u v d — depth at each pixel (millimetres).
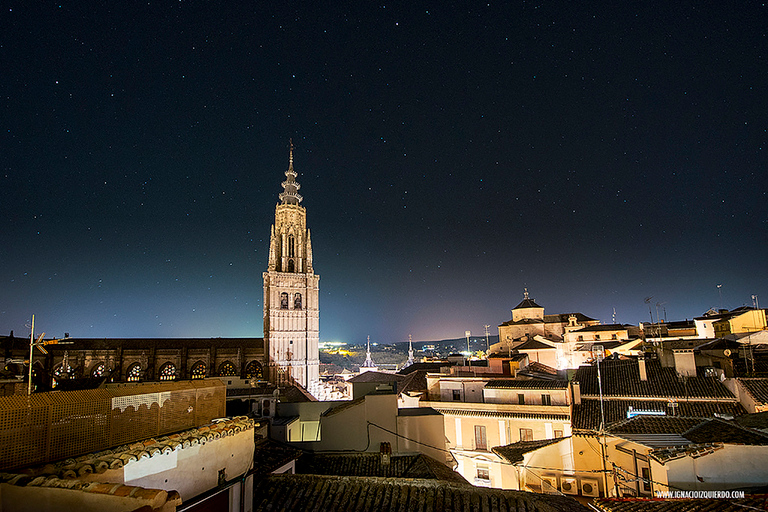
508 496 22500
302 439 43844
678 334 97312
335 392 139000
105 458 12570
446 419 51500
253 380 77812
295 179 159250
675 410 42312
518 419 47969
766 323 76438
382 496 22594
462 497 22359
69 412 12719
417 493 22750
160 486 13930
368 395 35312
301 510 21547
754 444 24719
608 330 107688
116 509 9758
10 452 11312
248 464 18875
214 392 18656
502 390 51875
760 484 24172
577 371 55625
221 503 16828
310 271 148625
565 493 38500
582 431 39875
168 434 15734
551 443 40594
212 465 16469
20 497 10484
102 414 13602
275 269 144250
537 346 96125
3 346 101375
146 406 15219
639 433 34156
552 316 137250
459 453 49812
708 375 47219
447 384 57406
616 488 34625
